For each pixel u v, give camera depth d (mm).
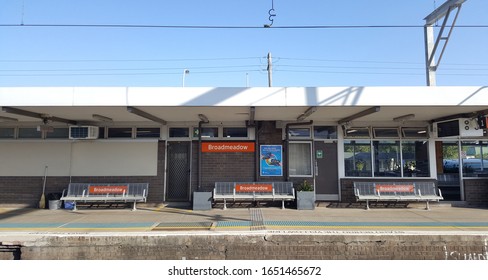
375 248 6855
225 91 8820
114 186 10906
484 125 9836
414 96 8711
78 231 7312
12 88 8625
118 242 6875
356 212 9961
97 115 10430
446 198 11539
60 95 8664
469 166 11648
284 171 11523
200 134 11539
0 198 11367
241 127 11734
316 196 11477
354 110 9695
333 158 11656
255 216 9203
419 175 11586
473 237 6863
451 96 8688
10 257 6906
